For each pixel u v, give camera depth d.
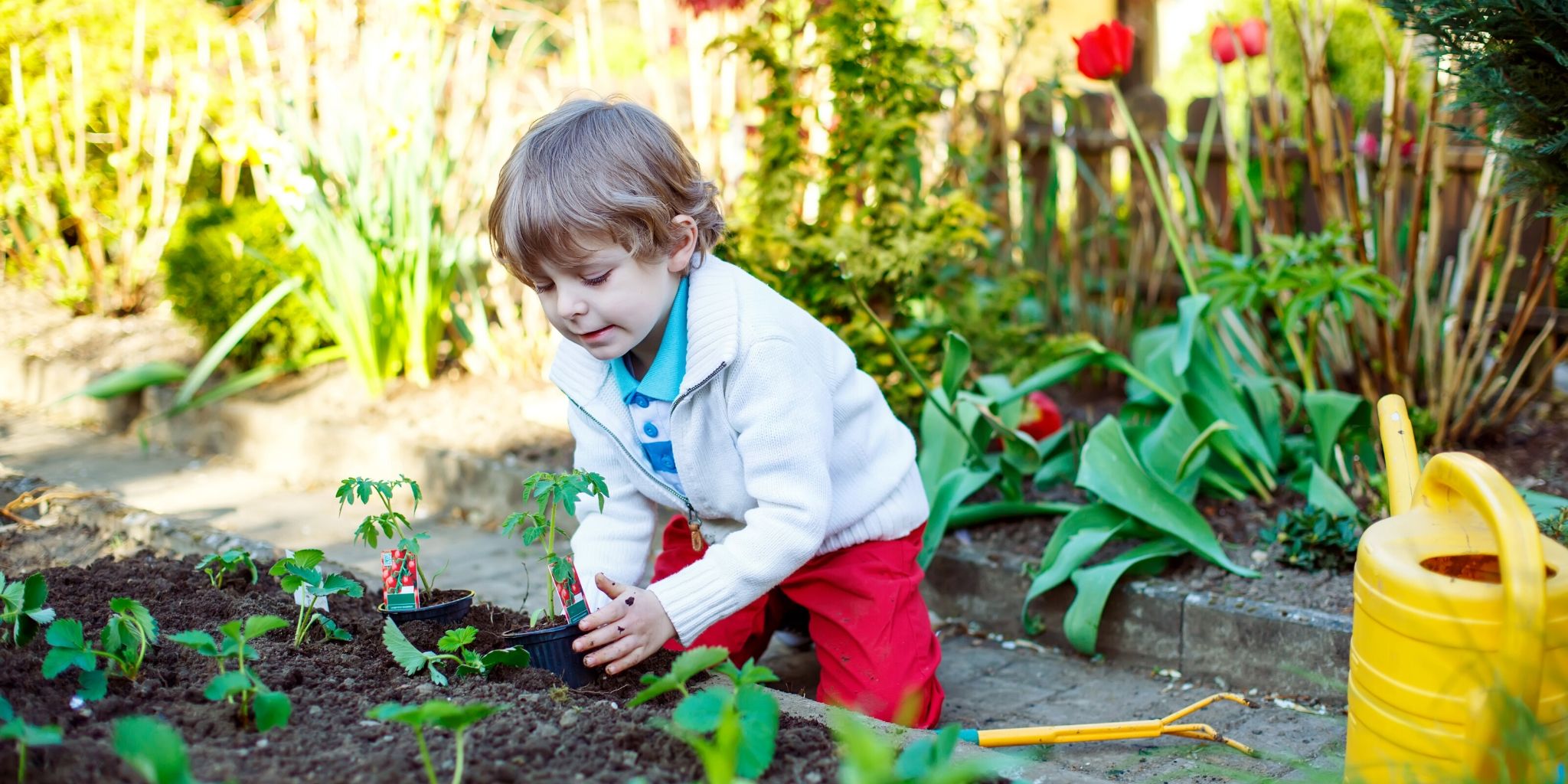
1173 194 4.21
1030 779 1.80
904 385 3.69
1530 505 2.93
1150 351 3.91
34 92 5.78
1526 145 2.43
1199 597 2.80
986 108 5.01
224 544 2.89
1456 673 1.51
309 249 4.46
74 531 3.15
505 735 1.62
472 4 5.21
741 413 2.07
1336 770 2.16
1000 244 4.88
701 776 1.51
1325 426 3.19
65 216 6.19
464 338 4.87
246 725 1.62
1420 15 2.47
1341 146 3.84
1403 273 4.10
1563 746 1.53
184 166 5.61
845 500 2.31
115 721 1.60
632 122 1.99
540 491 1.91
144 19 5.73
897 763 1.47
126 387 4.79
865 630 2.31
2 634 1.89
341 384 4.79
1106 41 3.52
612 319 1.95
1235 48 3.99
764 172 3.81
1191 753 2.29
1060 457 3.54
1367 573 1.66
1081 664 2.91
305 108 4.77
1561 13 2.26
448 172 4.78
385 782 1.46
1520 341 4.17
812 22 3.79
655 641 1.97
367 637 2.05
